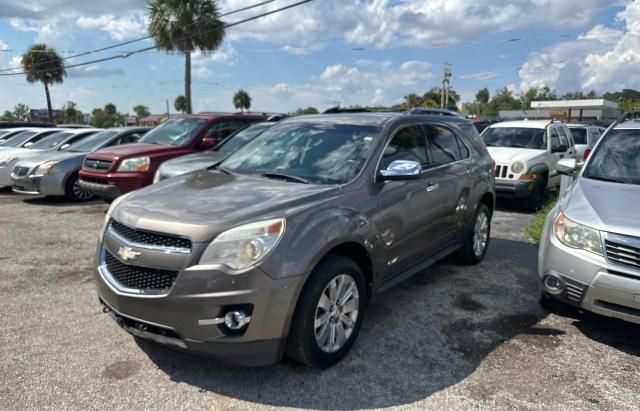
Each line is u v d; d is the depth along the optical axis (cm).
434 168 477
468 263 577
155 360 342
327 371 332
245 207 316
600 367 344
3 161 1127
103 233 349
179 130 930
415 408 293
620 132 506
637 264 343
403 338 384
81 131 1188
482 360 351
